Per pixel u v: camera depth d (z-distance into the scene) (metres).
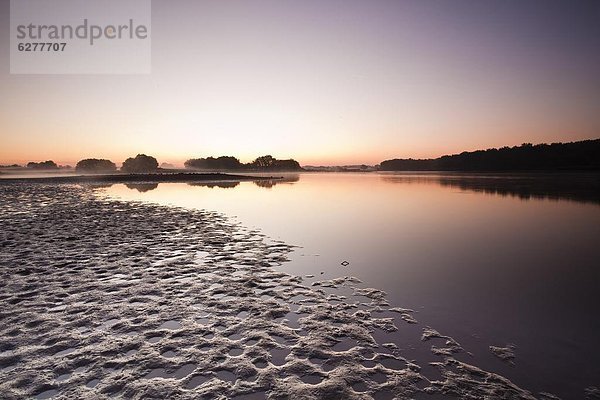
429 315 5.32
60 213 15.80
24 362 3.93
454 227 12.99
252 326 4.91
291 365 3.95
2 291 6.08
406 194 28.12
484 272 7.48
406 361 4.04
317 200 23.31
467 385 3.60
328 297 6.05
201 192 30.55
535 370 3.87
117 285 6.49
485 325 4.97
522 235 11.53
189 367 3.88
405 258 8.66
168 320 5.07
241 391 3.47
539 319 5.16
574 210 17.64
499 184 42.44
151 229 12.21
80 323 4.91
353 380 3.67
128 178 54.97
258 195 27.39
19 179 49.22
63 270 7.35
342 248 9.68
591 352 4.24
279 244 10.14
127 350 4.22
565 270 7.61
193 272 7.37
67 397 3.34
